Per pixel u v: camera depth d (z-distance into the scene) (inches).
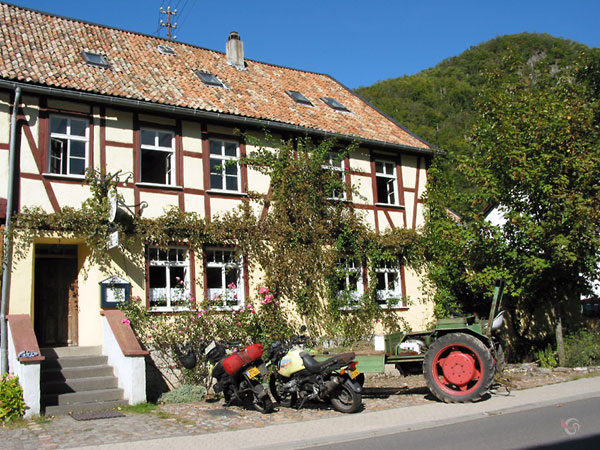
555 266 531.5
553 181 518.9
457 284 644.7
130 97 497.4
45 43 544.7
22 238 434.9
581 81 689.6
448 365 372.8
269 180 574.6
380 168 666.8
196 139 539.5
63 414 373.7
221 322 497.7
